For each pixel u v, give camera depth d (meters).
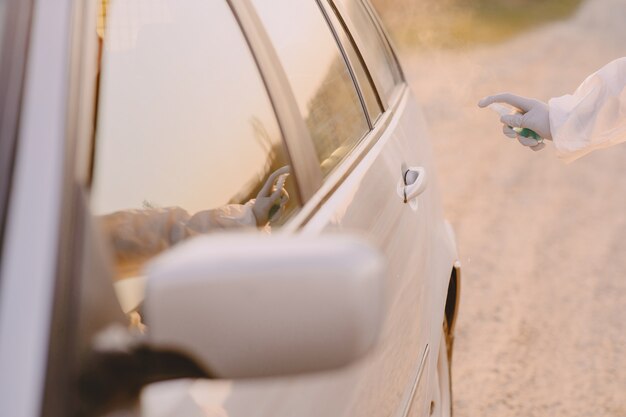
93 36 1.97
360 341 1.49
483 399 6.14
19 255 1.57
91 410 1.55
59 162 1.67
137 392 1.64
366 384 2.81
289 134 3.08
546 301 7.85
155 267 1.48
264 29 3.22
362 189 3.42
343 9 4.68
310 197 2.99
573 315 7.54
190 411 1.87
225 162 2.66
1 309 1.52
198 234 2.43
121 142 2.27
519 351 6.85
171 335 1.47
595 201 11.59
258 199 2.74
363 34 5.00
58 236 1.59
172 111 2.51
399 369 3.38
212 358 1.50
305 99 3.39
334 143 3.51
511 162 13.71
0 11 1.81
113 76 2.30
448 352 5.30
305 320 1.47
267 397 2.12
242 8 3.08
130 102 2.34
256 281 1.46
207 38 2.78
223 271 1.46
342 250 1.49
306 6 3.93
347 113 3.91
